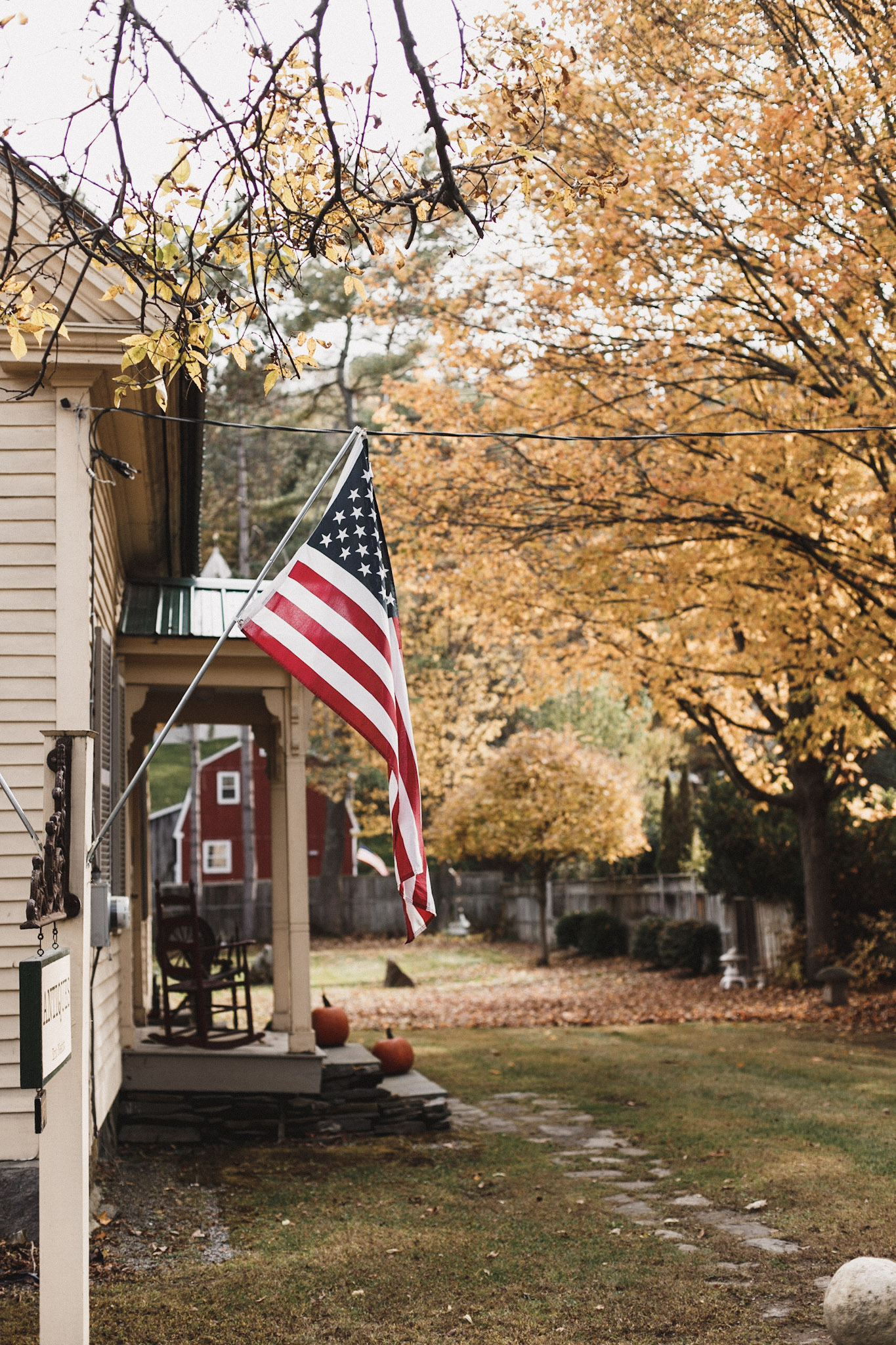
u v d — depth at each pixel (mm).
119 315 6859
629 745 35844
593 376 11648
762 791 17297
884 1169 7273
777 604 11656
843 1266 4703
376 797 35562
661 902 25281
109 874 8039
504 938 33875
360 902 34625
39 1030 3682
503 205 5207
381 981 23219
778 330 10594
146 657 9523
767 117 8938
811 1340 4688
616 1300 5215
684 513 11422
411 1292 5402
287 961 10906
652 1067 11742
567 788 24266
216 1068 9062
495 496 13180
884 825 17938
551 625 15547
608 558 12328
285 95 4941
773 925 19375
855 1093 9938
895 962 16328
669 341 10727
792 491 10703
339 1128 9109
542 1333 4855
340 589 4980
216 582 10625
